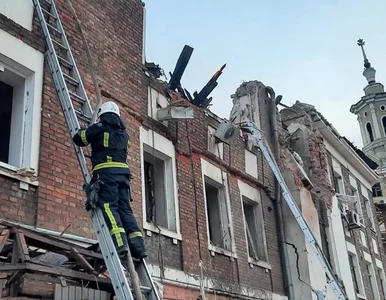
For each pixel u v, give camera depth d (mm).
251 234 12859
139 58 9820
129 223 5289
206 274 9844
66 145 7301
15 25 7051
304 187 15102
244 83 15531
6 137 7266
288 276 13016
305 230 12289
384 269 22578
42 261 5137
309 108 18594
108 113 5520
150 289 5004
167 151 10016
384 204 32062
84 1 8680
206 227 10422
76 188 7207
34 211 6484
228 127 11578
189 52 12258
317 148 17891
